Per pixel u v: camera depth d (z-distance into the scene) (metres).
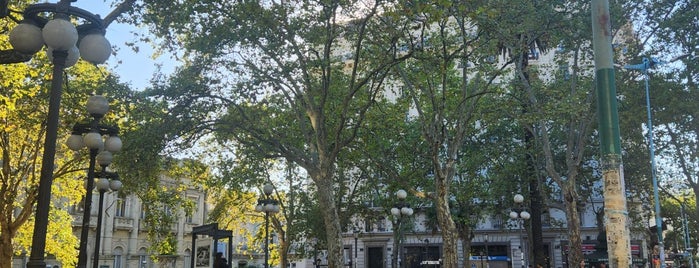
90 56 7.87
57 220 28.44
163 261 33.44
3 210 21.70
